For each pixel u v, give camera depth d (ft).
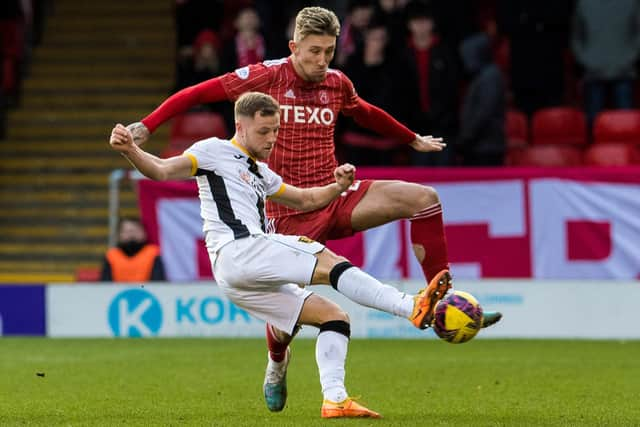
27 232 171.32
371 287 64.08
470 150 148.46
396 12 156.25
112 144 61.93
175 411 74.13
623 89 162.91
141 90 190.80
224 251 65.51
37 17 198.90
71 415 72.18
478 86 147.64
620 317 124.88
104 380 92.48
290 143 73.31
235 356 110.32
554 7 162.09
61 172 179.32
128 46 196.85
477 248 130.11
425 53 148.87
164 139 182.09
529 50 164.25
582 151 163.02
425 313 62.80
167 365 103.09
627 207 127.24
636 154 156.15
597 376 93.86
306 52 71.51
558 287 125.70
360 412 67.36
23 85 191.21
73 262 166.61
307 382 91.20
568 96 177.17
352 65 149.48
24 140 185.16
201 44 163.02
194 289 129.59
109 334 131.75
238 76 72.59
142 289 130.62
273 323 67.36
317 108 73.72
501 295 126.52
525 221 129.08
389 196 72.08
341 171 66.33
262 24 164.86
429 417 70.08
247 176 66.33
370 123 78.28
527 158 159.63
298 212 73.51
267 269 64.80
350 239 130.21
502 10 165.58
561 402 78.28
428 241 72.23
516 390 85.30
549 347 117.70
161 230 134.21
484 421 67.82
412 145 80.28
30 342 126.31
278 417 70.33
